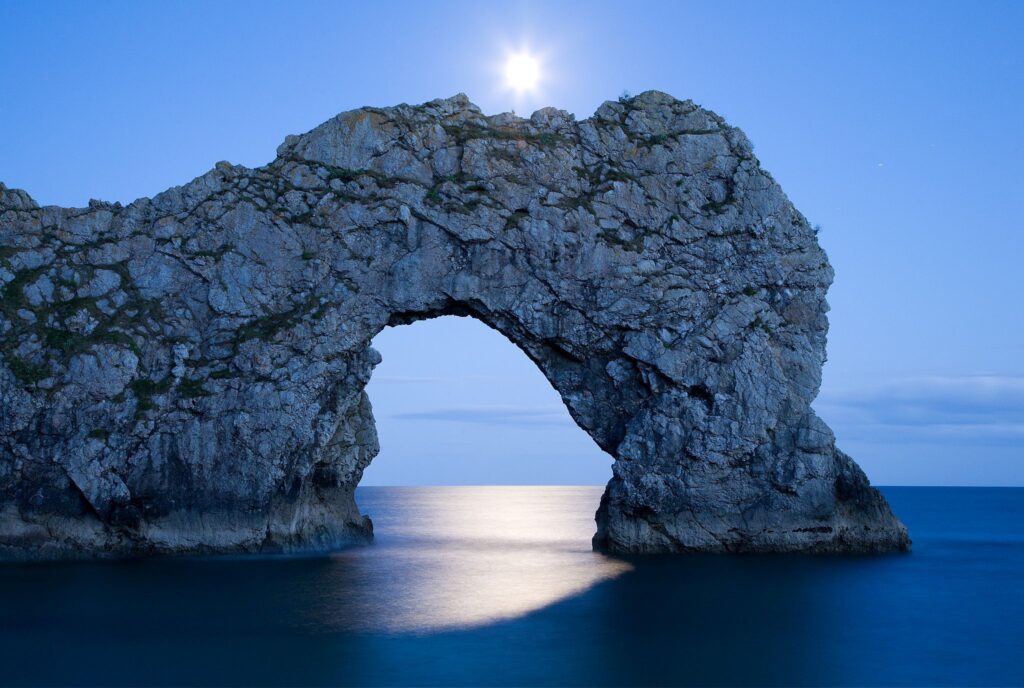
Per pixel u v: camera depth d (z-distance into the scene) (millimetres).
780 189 58156
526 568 53531
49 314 54469
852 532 55906
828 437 55781
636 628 36906
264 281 56375
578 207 57531
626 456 56500
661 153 58938
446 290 56750
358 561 55812
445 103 59812
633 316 56750
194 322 56031
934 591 45125
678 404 56469
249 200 57312
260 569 49438
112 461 52188
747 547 55250
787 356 56938
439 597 43219
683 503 55812
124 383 53500
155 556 52500
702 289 57312
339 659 32031
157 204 57562
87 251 56250
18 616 37688
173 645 33469
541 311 57156
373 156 58531
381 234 57250
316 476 61500
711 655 33094
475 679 29984
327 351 55594
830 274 57781
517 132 59375
